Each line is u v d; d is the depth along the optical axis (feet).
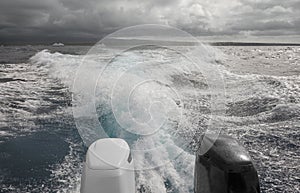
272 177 8.98
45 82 22.84
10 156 10.24
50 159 9.74
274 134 12.02
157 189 6.13
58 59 30.81
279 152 10.64
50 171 9.01
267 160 10.08
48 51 38.65
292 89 18.16
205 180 4.77
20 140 11.61
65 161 9.55
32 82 23.25
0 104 16.67
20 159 9.96
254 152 10.67
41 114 14.87
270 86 18.74
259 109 15.03
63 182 8.41
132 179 3.94
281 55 42.78
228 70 23.59
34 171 9.12
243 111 14.66
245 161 4.51
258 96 16.76
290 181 8.74
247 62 32.76
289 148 10.85
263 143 11.34
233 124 13.01
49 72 26.68
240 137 11.73
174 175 6.12
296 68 29.63
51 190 8.07
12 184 8.52
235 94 17.03
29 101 17.39
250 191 4.49
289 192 8.23
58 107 16.01
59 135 11.71
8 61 37.65
